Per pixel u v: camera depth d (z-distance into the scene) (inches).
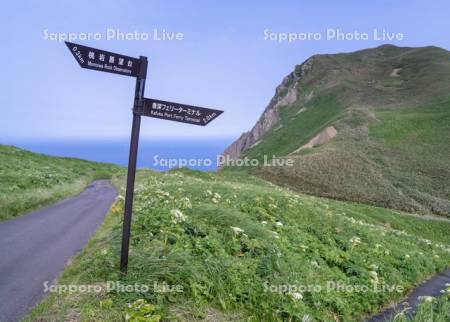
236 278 258.1
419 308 302.5
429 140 2871.6
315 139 3550.7
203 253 275.3
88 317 190.5
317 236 449.4
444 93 3932.1
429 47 6314.0
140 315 190.7
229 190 579.8
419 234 1487.5
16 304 222.1
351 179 2362.2
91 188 1146.7
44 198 668.1
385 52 7608.3
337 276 340.5
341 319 280.8
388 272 416.5
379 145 2928.2
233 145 7268.7
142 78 217.2
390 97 4559.5
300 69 7839.6
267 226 406.0
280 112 6678.2
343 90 5541.3
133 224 323.0
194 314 212.8
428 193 2161.7
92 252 294.0
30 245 358.6
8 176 739.4
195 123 233.1
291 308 248.1
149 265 238.5
